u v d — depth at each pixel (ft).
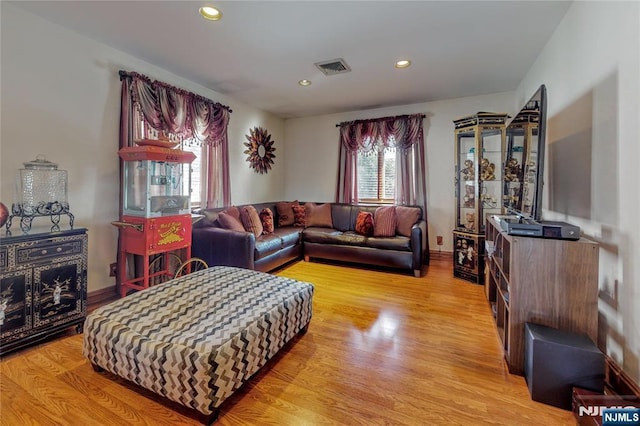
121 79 9.37
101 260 9.11
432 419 4.60
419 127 14.61
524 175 7.06
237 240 10.68
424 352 6.47
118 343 5.04
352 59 9.94
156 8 7.17
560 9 7.18
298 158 18.29
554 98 8.17
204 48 9.19
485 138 11.98
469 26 7.93
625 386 4.83
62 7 7.18
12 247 6.17
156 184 9.11
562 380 4.80
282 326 6.07
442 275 12.13
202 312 5.63
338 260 13.64
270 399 5.04
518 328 5.66
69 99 8.27
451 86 12.51
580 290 5.34
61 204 7.50
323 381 5.50
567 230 5.43
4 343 6.10
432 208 14.84
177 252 11.17
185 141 11.71
